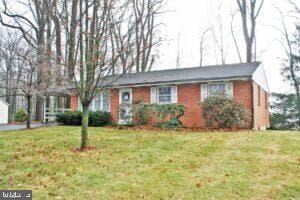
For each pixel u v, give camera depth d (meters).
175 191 5.29
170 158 7.68
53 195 5.16
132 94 18.62
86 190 5.39
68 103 26.67
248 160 7.36
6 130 15.38
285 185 5.56
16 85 16.00
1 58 26.14
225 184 5.63
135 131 13.44
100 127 16.14
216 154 8.07
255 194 5.15
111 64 9.20
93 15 8.81
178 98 17.05
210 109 14.36
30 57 16.31
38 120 26.28
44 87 15.92
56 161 7.41
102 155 8.06
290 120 25.39
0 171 6.62
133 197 5.04
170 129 14.52
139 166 6.93
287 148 8.72
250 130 13.77
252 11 25.80
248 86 15.21
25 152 8.69
